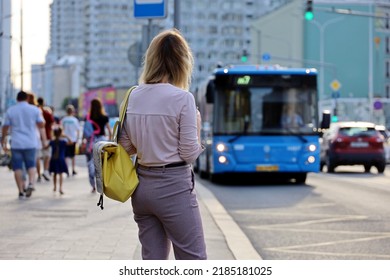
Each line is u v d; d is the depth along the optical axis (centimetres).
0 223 1562
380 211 1967
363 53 11556
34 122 2078
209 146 3120
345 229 1614
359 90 11556
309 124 2952
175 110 665
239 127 2933
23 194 2117
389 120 8288
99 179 677
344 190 2694
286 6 12331
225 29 19038
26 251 1200
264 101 2944
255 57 13788
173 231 679
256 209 2028
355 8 11506
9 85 8425
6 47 8144
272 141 2933
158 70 685
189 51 701
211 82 2908
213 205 2083
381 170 4047
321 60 11150
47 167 2870
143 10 2227
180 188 673
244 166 2923
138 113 675
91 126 2255
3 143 2075
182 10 18662
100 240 1331
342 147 3975
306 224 1705
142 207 683
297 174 3109
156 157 668
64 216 1697
